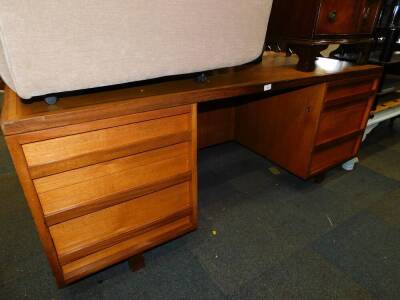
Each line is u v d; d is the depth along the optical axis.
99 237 0.80
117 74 0.62
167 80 0.87
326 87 1.09
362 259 0.98
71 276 0.79
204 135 1.73
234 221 1.16
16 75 0.51
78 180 0.68
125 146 0.70
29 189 0.62
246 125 1.68
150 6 0.58
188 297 0.85
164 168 0.82
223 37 0.73
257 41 0.81
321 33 1.01
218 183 1.43
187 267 0.95
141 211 0.84
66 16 0.50
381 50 1.42
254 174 1.51
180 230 0.96
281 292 0.86
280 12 1.07
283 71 1.06
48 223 0.68
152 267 0.95
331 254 1.00
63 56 0.53
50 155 0.61
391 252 1.00
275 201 1.29
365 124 1.39
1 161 1.60
